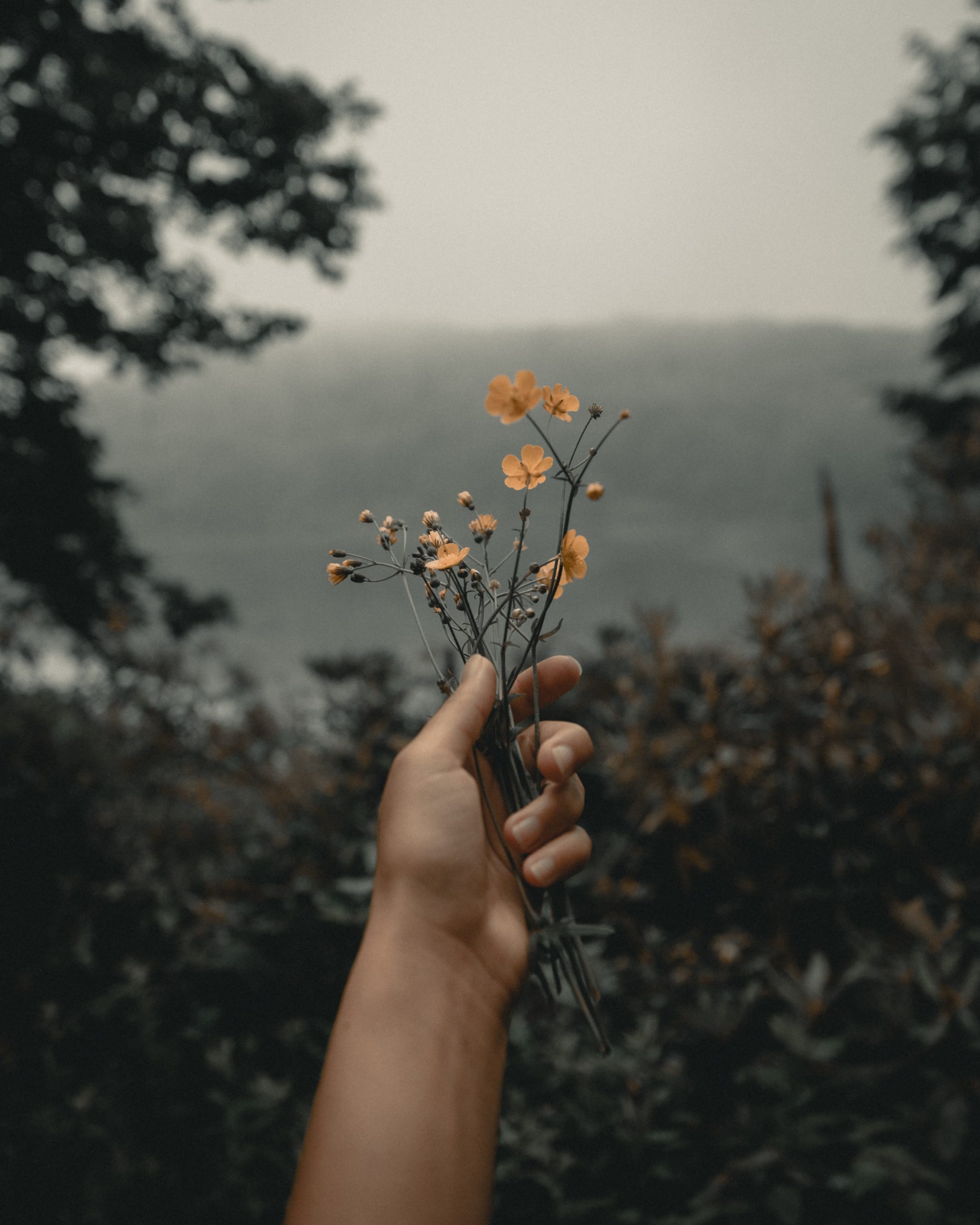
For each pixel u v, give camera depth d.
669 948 2.40
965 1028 1.67
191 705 4.23
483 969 0.74
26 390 8.57
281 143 10.12
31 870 2.78
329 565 0.85
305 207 10.57
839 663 2.75
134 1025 2.30
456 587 0.88
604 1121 1.81
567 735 0.86
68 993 2.50
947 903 2.16
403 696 3.22
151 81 9.12
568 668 0.98
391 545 0.88
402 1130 0.59
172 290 10.07
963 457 8.06
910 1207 1.49
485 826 0.85
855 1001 2.08
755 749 2.62
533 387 0.83
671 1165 1.68
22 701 3.49
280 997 2.23
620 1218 1.61
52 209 8.72
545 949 0.83
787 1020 1.75
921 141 14.38
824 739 2.47
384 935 0.72
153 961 2.60
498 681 0.93
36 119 8.55
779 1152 1.57
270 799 3.53
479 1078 0.67
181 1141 2.00
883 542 6.34
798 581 3.49
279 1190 1.82
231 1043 2.14
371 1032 0.65
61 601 8.00
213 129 9.74
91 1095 2.05
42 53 8.60
